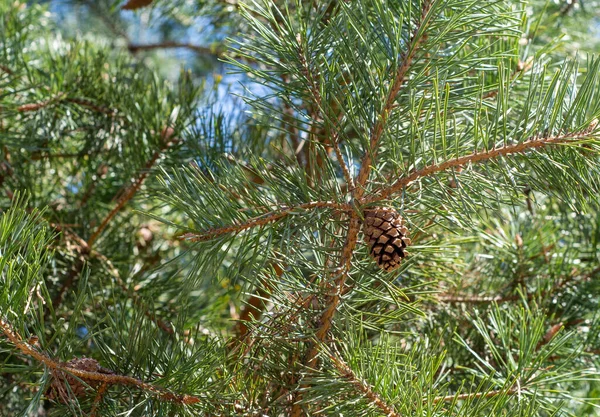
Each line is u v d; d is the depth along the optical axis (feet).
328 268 2.51
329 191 2.48
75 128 4.05
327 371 2.53
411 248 2.68
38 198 3.98
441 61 2.41
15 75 3.83
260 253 2.42
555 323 3.52
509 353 2.84
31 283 2.40
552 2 4.49
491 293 3.71
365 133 2.45
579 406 3.59
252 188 2.43
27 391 3.55
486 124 2.34
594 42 5.06
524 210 4.03
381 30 2.47
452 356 3.38
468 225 2.32
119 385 2.60
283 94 2.57
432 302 3.58
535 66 2.84
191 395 2.52
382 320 2.79
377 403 2.39
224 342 2.75
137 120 3.85
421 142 2.30
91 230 4.05
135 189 3.85
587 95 2.28
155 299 3.81
